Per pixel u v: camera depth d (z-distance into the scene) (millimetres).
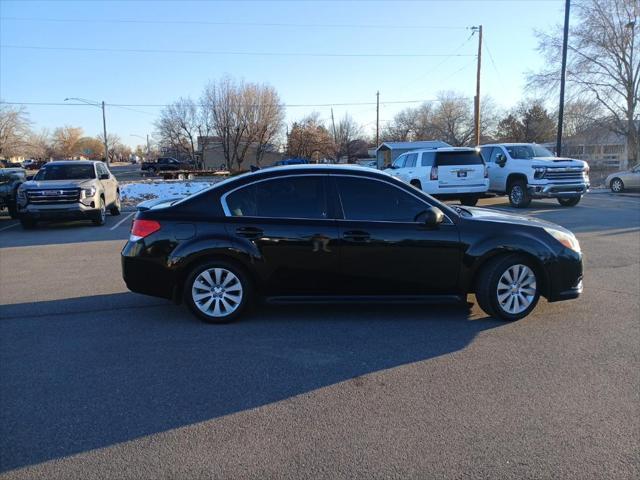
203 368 4266
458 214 5477
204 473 2861
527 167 16094
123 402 3689
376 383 3957
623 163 46844
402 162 17922
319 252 5238
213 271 5293
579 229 11820
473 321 5402
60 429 3328
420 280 5328
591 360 4355
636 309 5766
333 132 87188
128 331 5195
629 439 3150
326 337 4957
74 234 12789
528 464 2910
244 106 63344
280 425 3359
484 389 3832
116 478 2826
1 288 7098
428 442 3137
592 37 35281
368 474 2836
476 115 36531
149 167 65000
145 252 5266
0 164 57688
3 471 2891
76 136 122125
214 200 5359
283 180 5375
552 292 5402
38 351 4672
